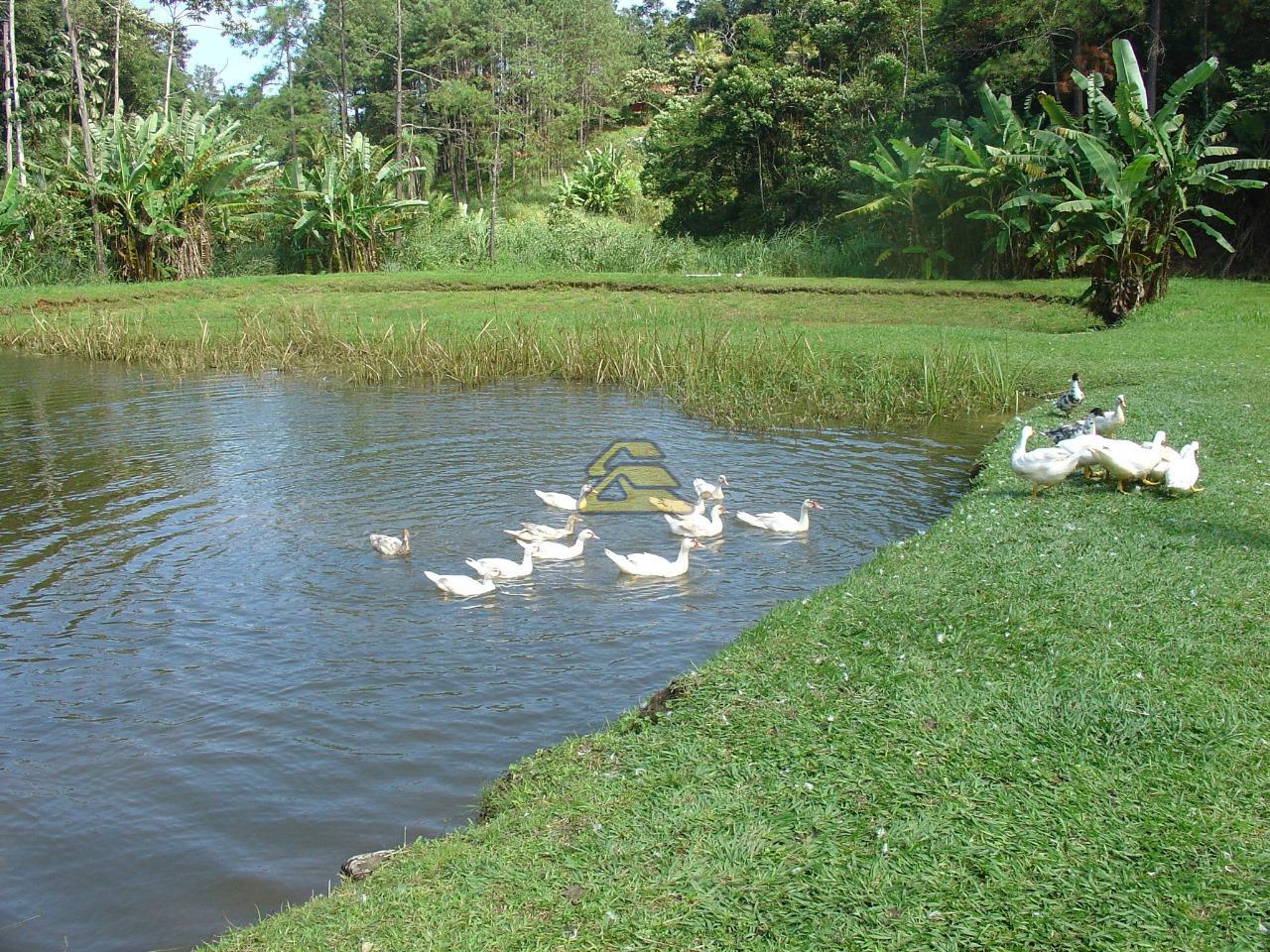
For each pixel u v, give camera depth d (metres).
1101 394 16.98
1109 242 25.16
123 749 7.52
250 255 42.22
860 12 46.88
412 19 64.50
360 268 41.00
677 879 4.83
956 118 41.97
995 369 19.41
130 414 19.55
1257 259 34.44
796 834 5.11
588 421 18.45
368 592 10.57
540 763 6.52
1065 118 28.55
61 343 27.84
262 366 25.12
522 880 4.98
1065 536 9.38
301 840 6.36
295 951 4.66
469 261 41.94
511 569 10.98
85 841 6.43
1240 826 4.89
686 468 15.37
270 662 8.93
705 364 21.67
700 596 10.41
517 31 61.72
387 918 4.81
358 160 40.44
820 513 13.14
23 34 51.53
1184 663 6.54
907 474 14.82
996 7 38.88
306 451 16.34
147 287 34.84
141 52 58.91
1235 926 4.28
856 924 4.44
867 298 31.41
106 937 5.56
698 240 49.66
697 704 6.68
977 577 8.47
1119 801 5.14
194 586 10.75
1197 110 35.66
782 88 46.69
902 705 6.26
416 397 21.02
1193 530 9.30
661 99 77.88
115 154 39.28
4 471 15.35
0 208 36.69
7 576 11.08
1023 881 4.62
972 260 36.09
